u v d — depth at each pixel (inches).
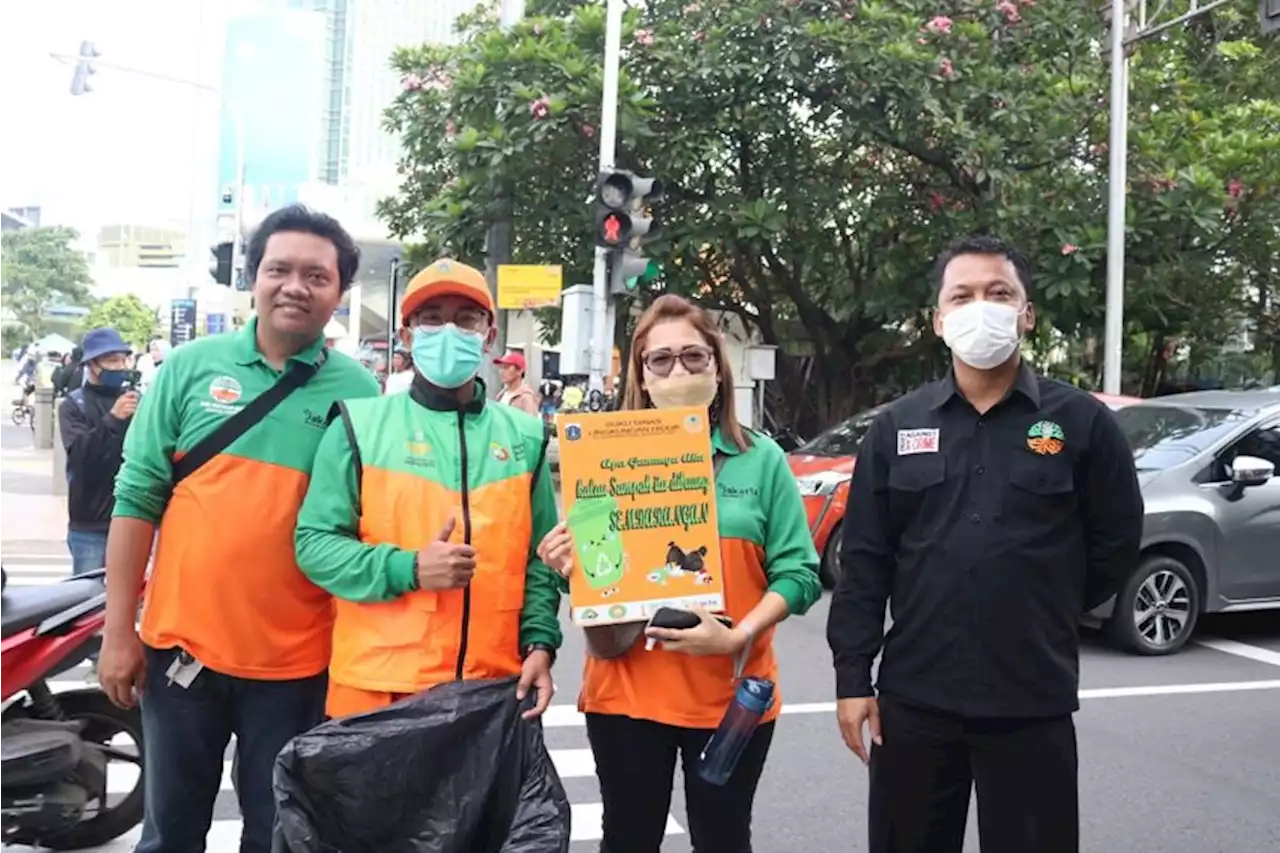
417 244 736.3
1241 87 707.4
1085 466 111.3
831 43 542.6
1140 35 534.3
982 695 110.0
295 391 124.0
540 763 107.8
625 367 133.5
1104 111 605.0
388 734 101.0
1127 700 265.1
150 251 3791.8
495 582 110.8
